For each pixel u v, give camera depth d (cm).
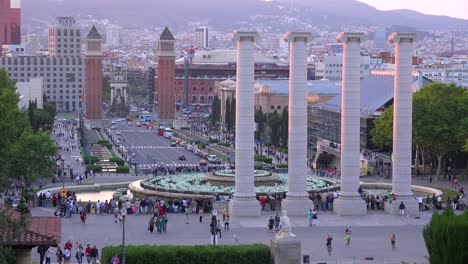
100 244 15750
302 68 18662
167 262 13025
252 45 18500
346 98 18862
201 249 13225
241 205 18562
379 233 17038
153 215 18025
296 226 17675
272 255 13238
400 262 14425
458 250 11400
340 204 18912
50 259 14100
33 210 19475
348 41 18800
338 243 16000
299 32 18600
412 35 19088
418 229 17488
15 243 10725
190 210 19425
